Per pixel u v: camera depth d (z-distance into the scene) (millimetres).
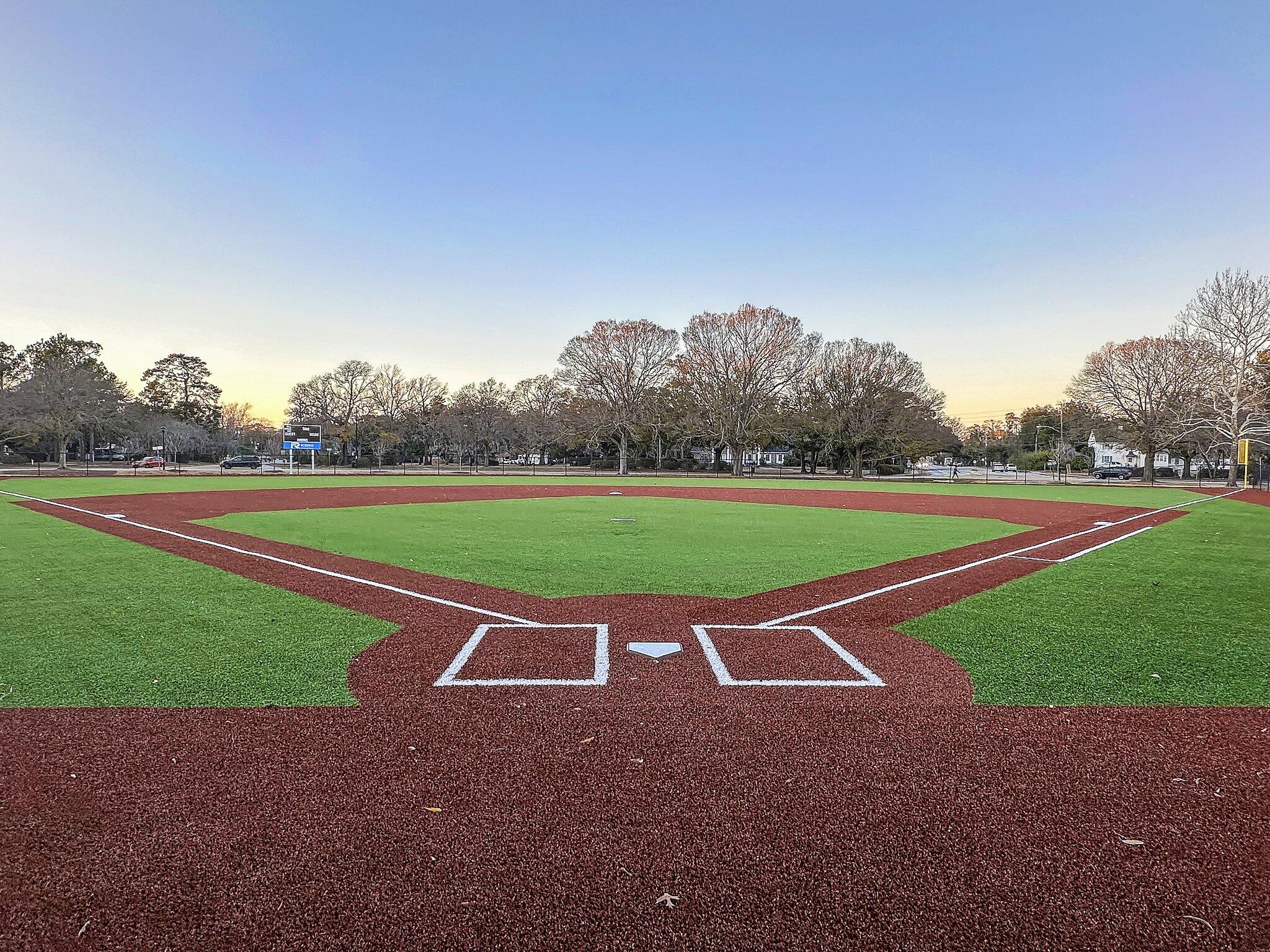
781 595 9352
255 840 3381
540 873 3148
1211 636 7352
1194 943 2738
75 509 21469
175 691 5465
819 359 69750
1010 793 3932
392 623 7664
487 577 10469
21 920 2818
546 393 88375
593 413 64625
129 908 2896
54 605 8398
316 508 22625
